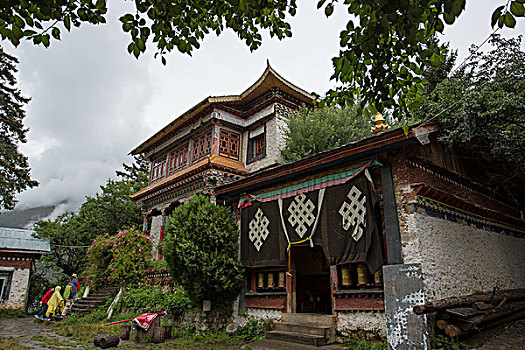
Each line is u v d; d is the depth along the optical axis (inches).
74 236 1075.3
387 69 194.1
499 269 385.4
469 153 408.2
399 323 274.1
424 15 158.9
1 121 762.2
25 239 877.8
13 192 776.3
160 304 483.2
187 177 633.0
